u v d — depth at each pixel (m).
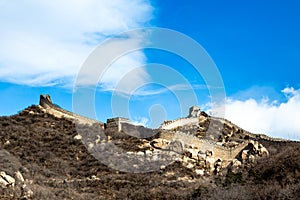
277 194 41.06
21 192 43.69
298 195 39.44
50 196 45.41
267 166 49.88
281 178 45.69
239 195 43.19
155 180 53.69
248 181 48.22
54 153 64.19
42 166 58.78
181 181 53.25
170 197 46.97
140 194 48.69
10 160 55.72
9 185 43.94
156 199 47.03
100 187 52.25
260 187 44.66
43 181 52.34
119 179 54.59
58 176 55.84
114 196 49.16
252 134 97.06
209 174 58.34
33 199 43.00
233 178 49.12
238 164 59.56
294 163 46.88
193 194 46.22
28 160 60.00
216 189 46.25
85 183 53.59
